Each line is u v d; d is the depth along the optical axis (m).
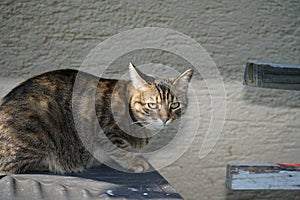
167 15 1.58
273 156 1.68
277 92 1.66
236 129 1.65
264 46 1.63
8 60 1.54
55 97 1.37
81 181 1.29
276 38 1.64
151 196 1.22
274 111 1.66
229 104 1.64
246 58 1.63
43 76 1.39
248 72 1.51
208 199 1.67
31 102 1.34
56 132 1.35
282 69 1.50
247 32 1.62
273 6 1.62
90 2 1.55
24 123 1.32
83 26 1.56
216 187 1.67
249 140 1.66
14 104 1.33
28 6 1.53
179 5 1.58
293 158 1.69
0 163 1.30
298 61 1.65
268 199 1.70
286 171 1.49
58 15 1.54
